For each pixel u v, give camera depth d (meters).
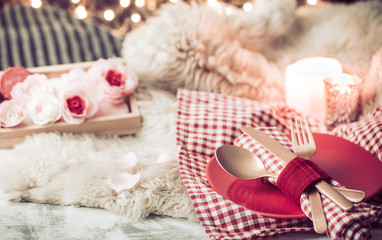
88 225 0.67
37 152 0.77
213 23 0.92
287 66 0.91
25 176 0.73
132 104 0.86
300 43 0.99
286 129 0.81
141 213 0.68
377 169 0.67
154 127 0.84
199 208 0.65
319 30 1.00
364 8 0.99
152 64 0.89
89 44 1.20
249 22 0.95
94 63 0.94
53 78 0.91
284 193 0.64
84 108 0.81
